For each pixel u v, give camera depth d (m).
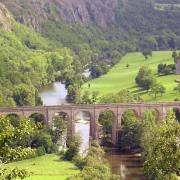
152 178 98.94
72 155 181.62
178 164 67.75
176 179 69.62
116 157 197.38
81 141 196.25
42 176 158.50
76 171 165.88
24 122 55.16
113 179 148.38
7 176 52.84
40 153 185.38
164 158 68.19
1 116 53.53
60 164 175.00
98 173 145.12
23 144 178.00
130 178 168.25
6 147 52.81
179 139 68.25
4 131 52.34
